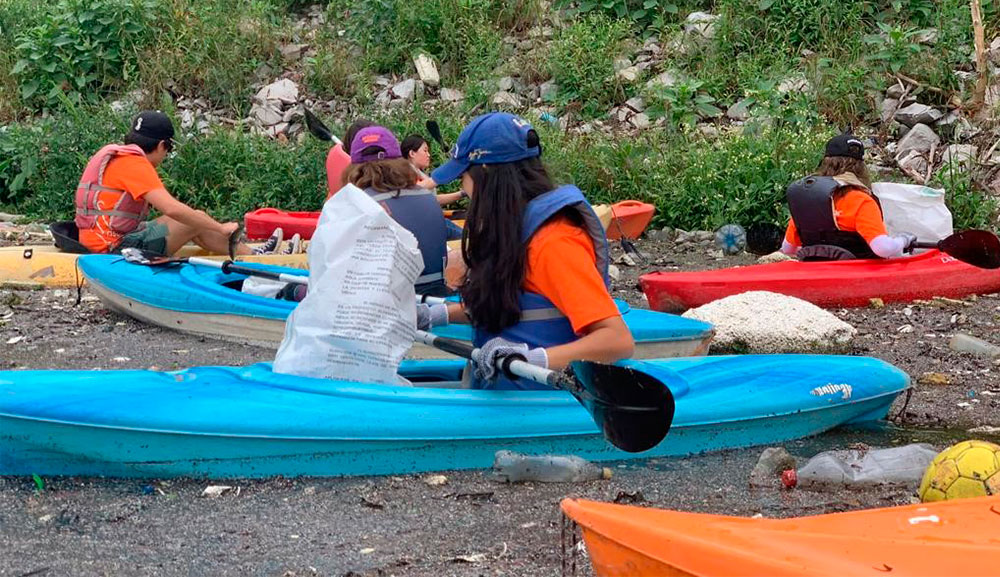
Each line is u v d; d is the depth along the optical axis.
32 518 3.60
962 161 10.24
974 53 11.48
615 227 9.48
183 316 6.41
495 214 3.76
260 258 7.55
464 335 5.65
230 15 13.27
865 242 7.18
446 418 4.03
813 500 3.85
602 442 4.20
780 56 11.86
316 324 4.14
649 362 4.62
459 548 3.39
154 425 3.84
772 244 9.48
